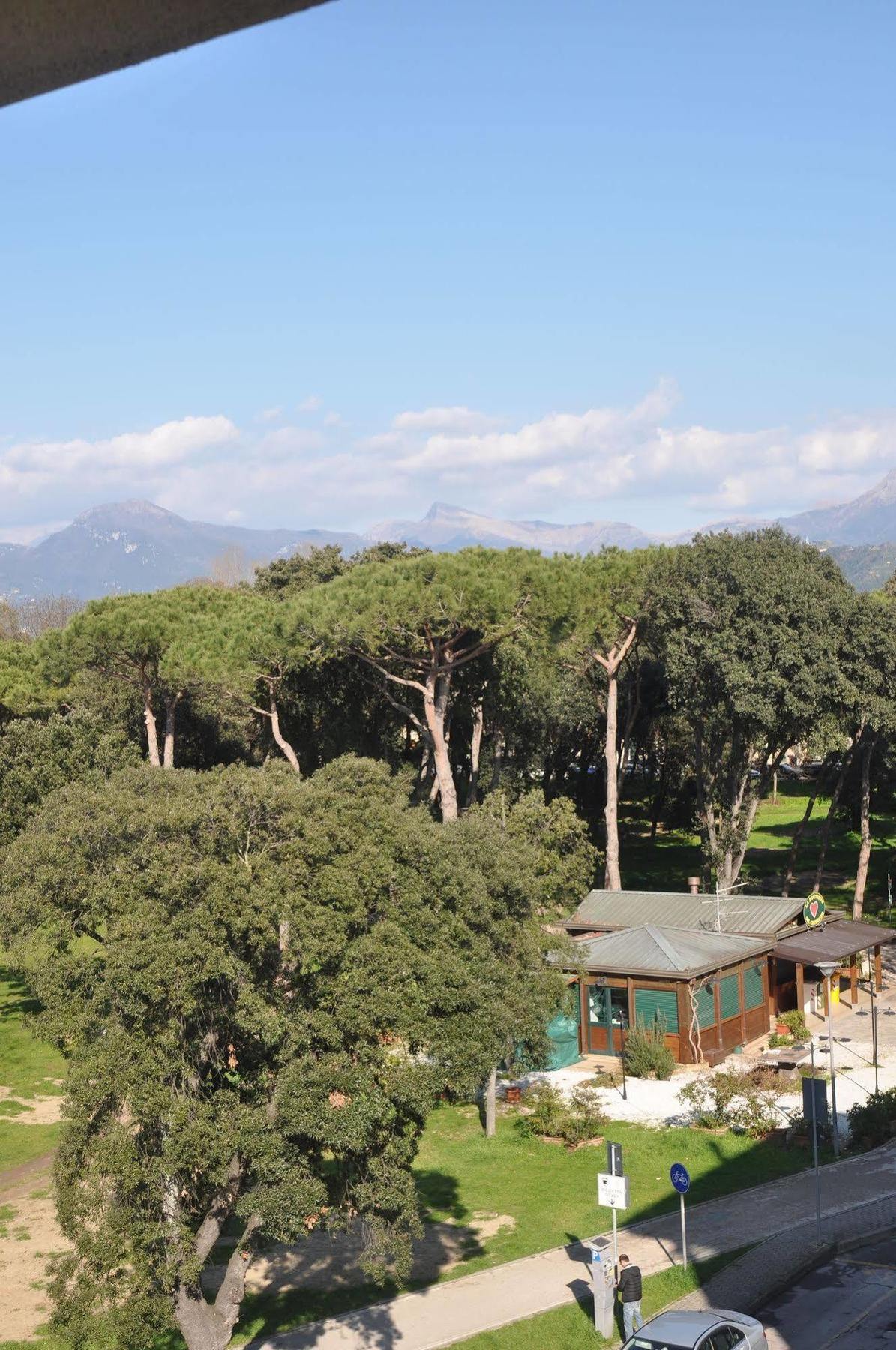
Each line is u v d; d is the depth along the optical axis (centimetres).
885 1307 2012
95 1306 1684
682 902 4281
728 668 4672
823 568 5100
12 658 6159
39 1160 2895
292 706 5800
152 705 6184
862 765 5784
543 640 4706
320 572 9350
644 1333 1714
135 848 1761
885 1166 2727
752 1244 2292
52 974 1784
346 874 1712
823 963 2933
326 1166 2412
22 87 248
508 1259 2294
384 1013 1667
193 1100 1661
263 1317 2070
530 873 2506
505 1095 3362
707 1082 3209
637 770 9544
